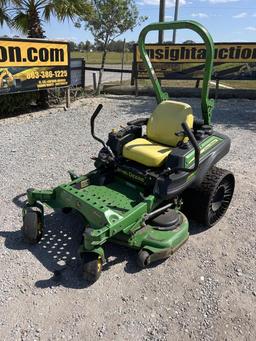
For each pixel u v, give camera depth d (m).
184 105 3.75
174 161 3.28
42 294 2.88
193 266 3.25
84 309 2.75
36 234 3.39
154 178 3.36
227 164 5.50
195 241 3.62
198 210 3.68
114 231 2.89
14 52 7.85
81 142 6.56
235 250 3.49
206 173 3.55
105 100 11.05
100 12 12.02
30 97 9.16
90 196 3.22
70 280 3.04
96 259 2.91
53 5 8.99
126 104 10.43
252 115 8.98
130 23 12.48
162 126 3.79
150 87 12.21
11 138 6.80
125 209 3.28
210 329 2.59
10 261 3.25
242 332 2.57
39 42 8.35
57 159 5.66
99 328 2.58
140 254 3.05
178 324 2.63
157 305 2.80
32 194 3.45
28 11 9.24
